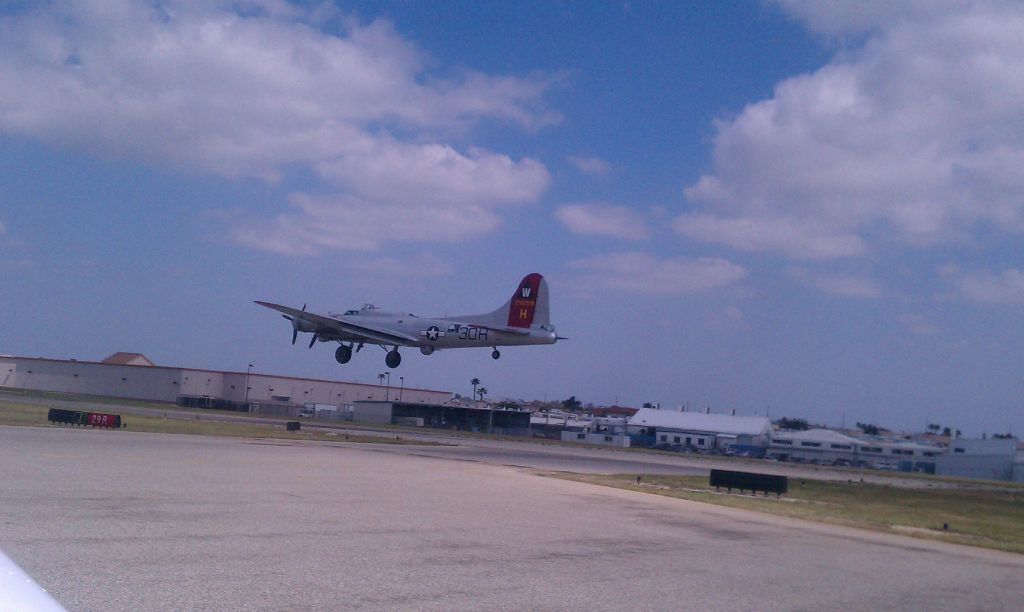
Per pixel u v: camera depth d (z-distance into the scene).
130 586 9.53
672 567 13.87
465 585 11.04
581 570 12.83
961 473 96.06
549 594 10.94
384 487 23.12
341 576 10.94
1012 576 16.83
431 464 35.34
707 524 21.16
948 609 12.47
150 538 12.53
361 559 12.20
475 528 16.38
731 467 62.69
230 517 15.24
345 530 14.80
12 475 19.38
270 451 35.12
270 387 115.38
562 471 39.47
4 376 111.88
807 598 12.27
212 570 10.66
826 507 31.50
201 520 14.62
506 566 12.61
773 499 33.25
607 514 21.11
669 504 26.02
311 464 29.50
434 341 52.81
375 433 67.75
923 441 128.62
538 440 88.69
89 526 13.16
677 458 74.12
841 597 12.61
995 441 100.75
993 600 13.62
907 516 30.81
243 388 112.38
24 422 43.06
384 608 9.45
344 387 126.00
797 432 121.81
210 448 34.00
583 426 118.19
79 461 24.05
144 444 33.59
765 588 12.77
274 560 11.60
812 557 16.81
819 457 104.19
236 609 8.89
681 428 115.56
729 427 116.81
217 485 20.33
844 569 15.55
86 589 9.25
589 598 10.93
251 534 13.59
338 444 46.47
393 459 36.56
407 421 100.25
